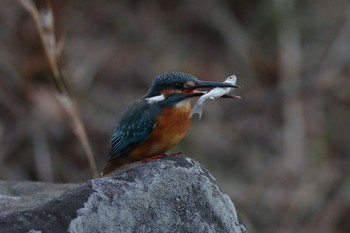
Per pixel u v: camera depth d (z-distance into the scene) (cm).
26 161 1344
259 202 1323
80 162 1351
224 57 1662
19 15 1446
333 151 1433
